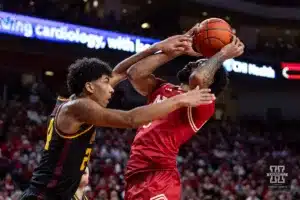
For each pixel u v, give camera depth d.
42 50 16.98
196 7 24.64
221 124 22.92
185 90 3.59
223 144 20.12
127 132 17.09
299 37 27.53
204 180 15.52
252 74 23.55
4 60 17.72
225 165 17.97
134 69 3.58
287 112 25.55
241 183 16.41
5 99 17.39
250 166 18.11
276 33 27.78
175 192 3.54
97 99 3.04
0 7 15.89
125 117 2.79
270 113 25.56
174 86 3.66
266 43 26.31
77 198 3.66
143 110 2.81
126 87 20.48
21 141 13.89
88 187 12.70
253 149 21.38
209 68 3.31
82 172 3.08
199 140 19.67
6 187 11.61
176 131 3.53
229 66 22.41
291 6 26.31
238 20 26.56
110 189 13.30
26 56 17.98
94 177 13.74
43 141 13.98
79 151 3.00
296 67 24.72
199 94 2.88
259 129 24.78
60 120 2.96
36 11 16.98
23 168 12.64
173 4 24.08
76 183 3.08
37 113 16.05
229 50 3.34
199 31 3.40
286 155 20.86
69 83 3.09
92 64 3.03
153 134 3.55
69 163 2.99
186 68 3.61
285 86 24.94
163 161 3.52
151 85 3.69
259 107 25.53
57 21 17.27
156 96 3.66
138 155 3.59
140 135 3.62
